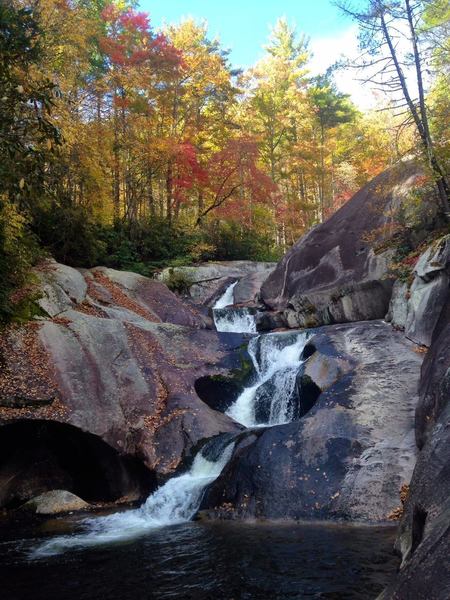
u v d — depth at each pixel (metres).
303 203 35.16
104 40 22.61
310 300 16.47
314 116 38.28
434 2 13.12
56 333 12.03
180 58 23.95
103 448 11.05
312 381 11.38
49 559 7.11
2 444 10.32
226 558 6.64
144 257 23.00
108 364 12.28
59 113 14.24
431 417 8.07
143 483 10.88
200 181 25.98
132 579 6.19
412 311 11.82
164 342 14.09
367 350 11.68
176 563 6.63
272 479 8.64
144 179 26.97
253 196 27.97
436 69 14.06
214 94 29.06
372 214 16.47
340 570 5.91
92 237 18.28
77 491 11.32
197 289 21.55
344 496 7.95
